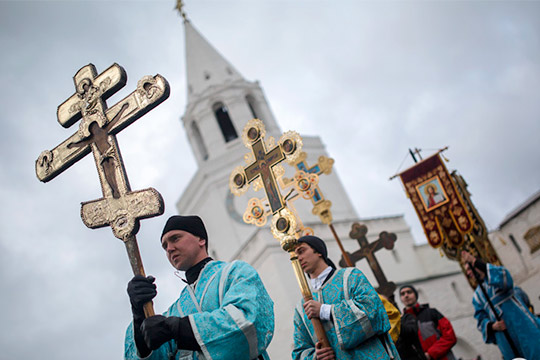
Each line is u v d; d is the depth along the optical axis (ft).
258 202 25.75
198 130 156.46
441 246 45.34
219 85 153.17
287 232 22.97
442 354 29.37
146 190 15.52
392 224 142.20
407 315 29.99
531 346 30.68
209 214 144.87
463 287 135.95
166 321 13.82
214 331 13.83
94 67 17.63
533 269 110.01
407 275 136.67
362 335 18.56
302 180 27.89
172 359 15.34
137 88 16.55
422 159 46.93
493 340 32.30
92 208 15.97
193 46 161.17
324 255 20.98
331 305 19.03
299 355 20.58
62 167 17.39
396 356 19.25
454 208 44.96
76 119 17.53
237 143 146.61
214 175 144.46
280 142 24.03
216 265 16.16
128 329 15.85
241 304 14.44
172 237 16.38
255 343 14.12
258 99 153.99
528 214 107.55
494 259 44.19
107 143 16.61
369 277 132.87
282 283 118.01
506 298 31.78
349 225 135.44
